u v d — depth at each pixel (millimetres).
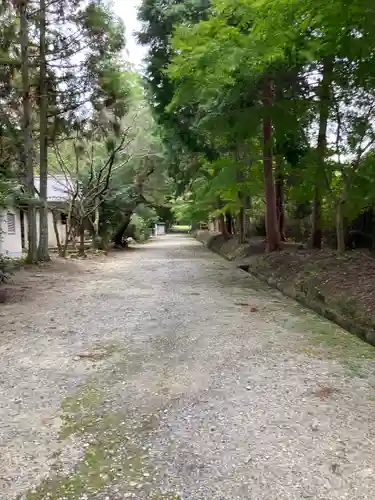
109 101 13156
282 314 6344
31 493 2238
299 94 9234
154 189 21875
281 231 14891
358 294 5801
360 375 3797
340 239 8992
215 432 2830
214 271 12172
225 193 13570
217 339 5020
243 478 2326
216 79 7605
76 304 7355
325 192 9508
